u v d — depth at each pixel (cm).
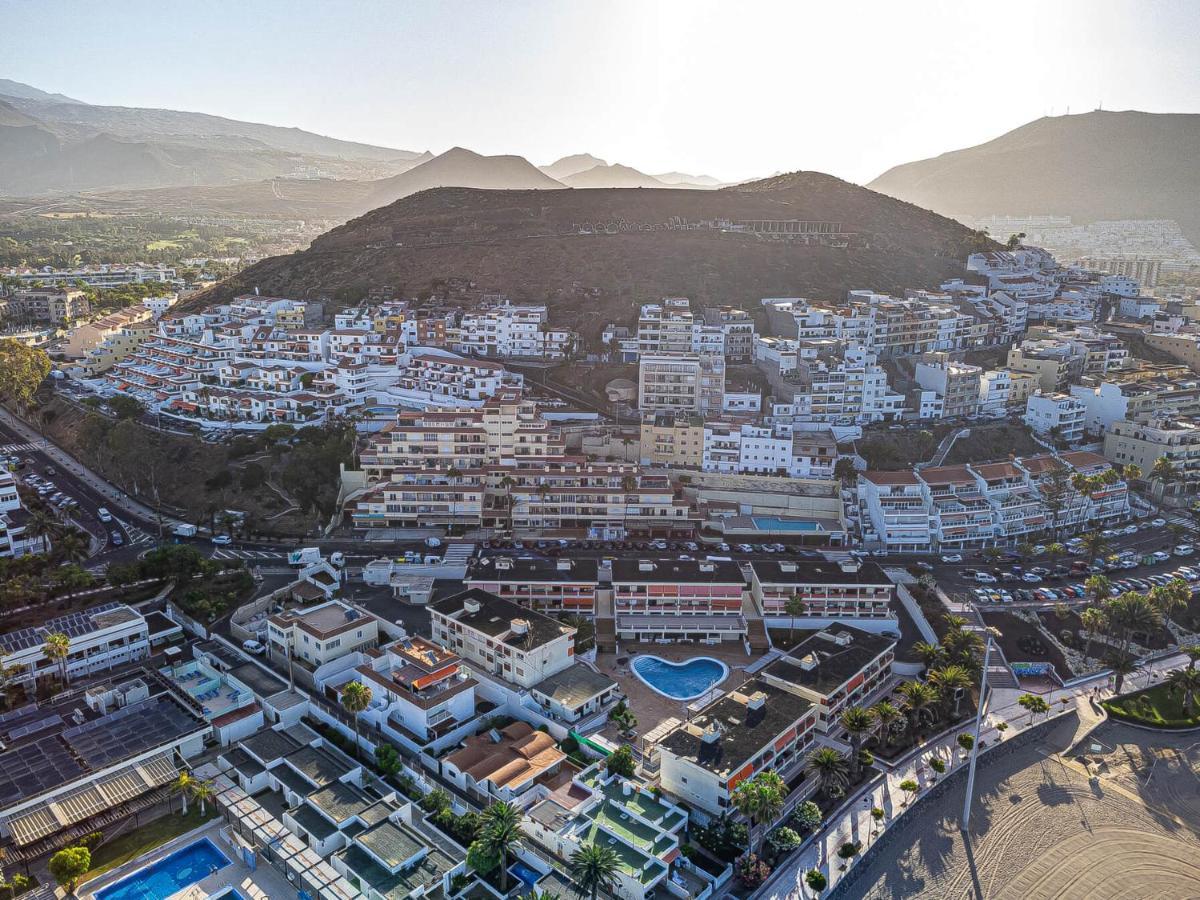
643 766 13012
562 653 15025
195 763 12812
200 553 18838
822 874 11256
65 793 11606
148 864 10962
